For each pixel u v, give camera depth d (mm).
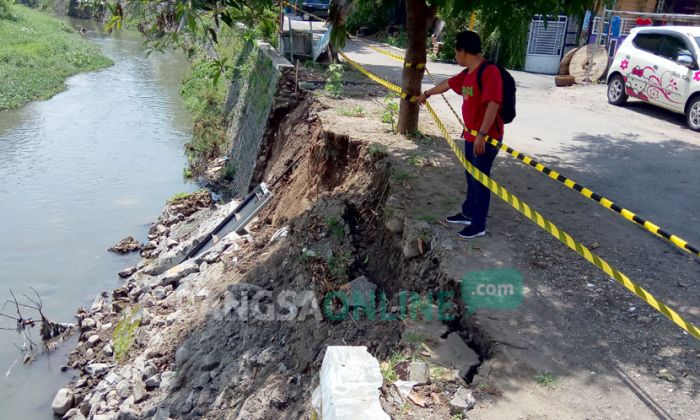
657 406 3854
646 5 18047
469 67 5488
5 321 9500
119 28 7324
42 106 22797
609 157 8891
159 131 19812
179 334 7648
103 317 9359
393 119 9547
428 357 4297
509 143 9430
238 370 6312
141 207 13750
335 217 7336
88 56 32438
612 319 4746
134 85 27109
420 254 5734
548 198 7090
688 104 11023
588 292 5094
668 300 5031
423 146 8352
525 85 15219
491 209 6664
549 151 9109
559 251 5762
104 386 7387
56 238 12211
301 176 9750
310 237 7340
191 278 9242
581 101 13328
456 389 3977
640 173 8203
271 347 6215
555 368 4176
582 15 6707
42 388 7969
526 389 3980
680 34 11578
